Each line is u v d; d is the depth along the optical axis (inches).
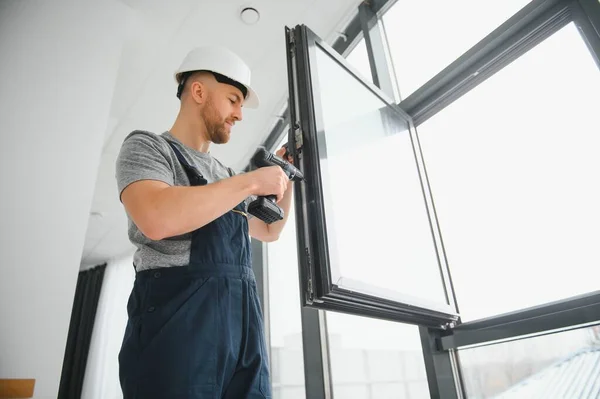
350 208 51.3
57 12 75.4
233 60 42.4
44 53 70.7
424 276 59.2
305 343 92.4
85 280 234.5
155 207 28.2
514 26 61.1
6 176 59.4
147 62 100.6
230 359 29.5
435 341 59.9
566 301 48.6
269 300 122.9
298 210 42.5
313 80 49.6
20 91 65.6
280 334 112.2
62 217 61.9
